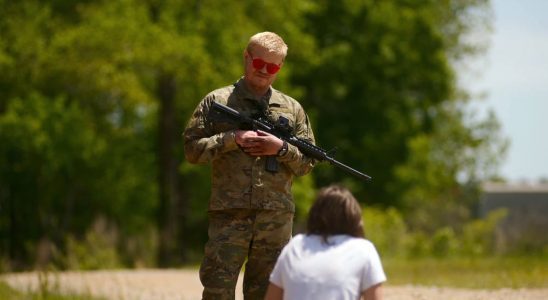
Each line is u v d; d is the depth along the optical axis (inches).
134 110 4296.3
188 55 3395.7
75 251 2728.8
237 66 3614.7
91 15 3486.7
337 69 4416.8
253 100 861.8
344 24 4475.9
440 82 4576.8
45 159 3540.8
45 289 1547.7
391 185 4562.0
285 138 850.1
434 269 2117.4
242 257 851.4
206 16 3590.1
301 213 3885.3
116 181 3907.5
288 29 3821.4
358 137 4562.0
